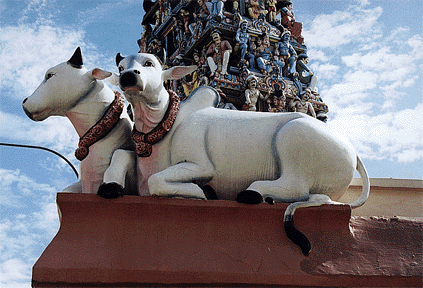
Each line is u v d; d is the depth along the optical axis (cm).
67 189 577
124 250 496
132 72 526
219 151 547
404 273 516
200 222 515
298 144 540
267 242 514
